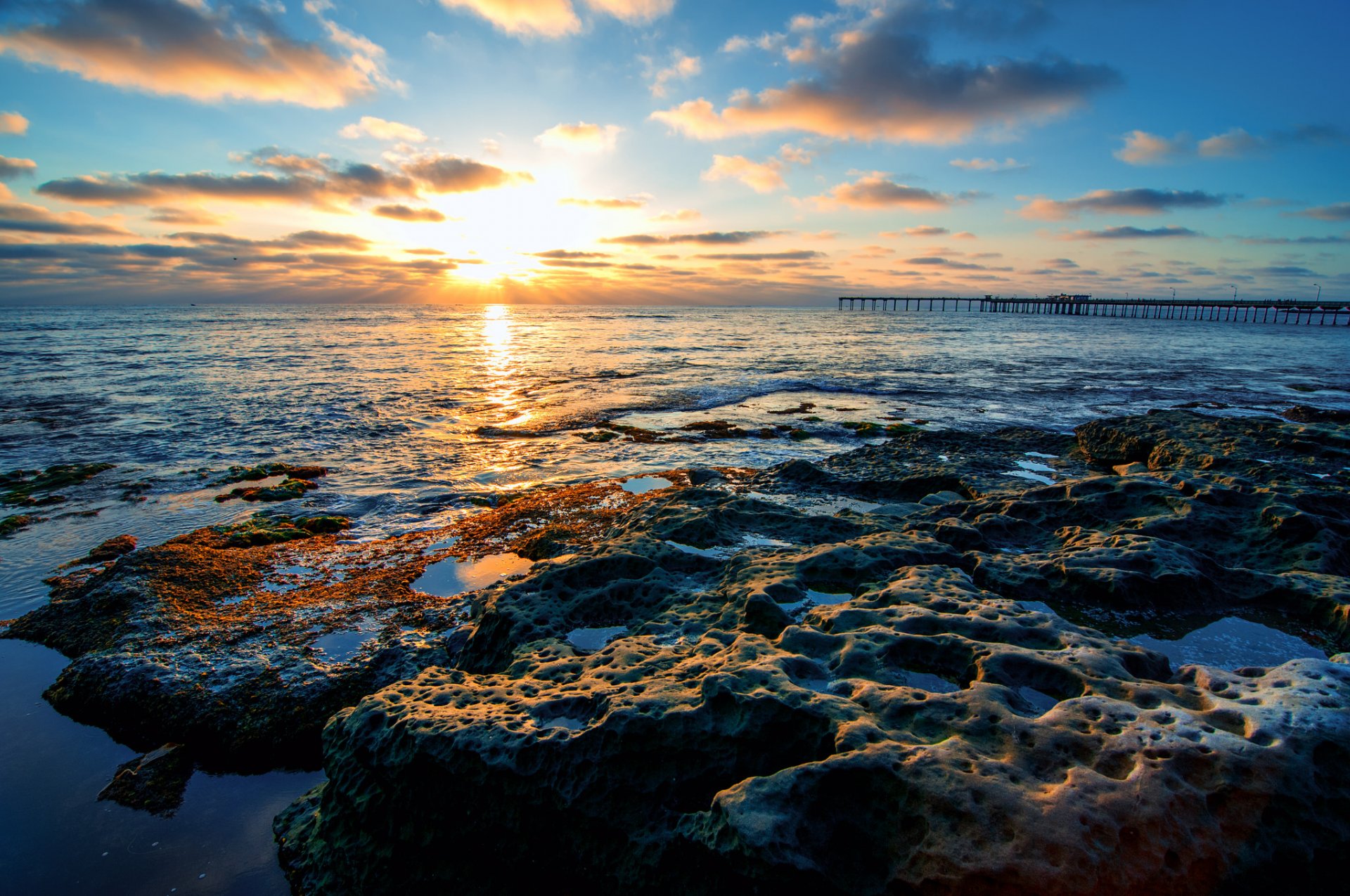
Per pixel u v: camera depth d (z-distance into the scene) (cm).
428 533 1109
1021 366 3684
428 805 429
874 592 643
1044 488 1002
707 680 439
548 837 402
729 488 1272
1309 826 324
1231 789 334
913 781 349
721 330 7669
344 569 958
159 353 4153
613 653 550
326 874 454
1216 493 893
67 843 502
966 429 1992
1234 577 710
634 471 1514
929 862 322
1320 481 1077
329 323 8812
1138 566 706
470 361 3844
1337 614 627
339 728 499
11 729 627
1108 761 357
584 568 739
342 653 714
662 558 785
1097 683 436
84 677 673
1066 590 696
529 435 1922
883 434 1892
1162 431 1452
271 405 2345
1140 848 314
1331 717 367
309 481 1466
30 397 2505
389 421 2109
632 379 3070
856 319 11731
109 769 583
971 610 564
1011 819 323
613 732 411
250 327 7350
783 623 595
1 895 458
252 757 586
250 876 473
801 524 916
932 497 1105
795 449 1730
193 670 677
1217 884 310
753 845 333
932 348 4928
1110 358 4181
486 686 519
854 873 339
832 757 370
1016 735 383
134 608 812
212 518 1238
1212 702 405
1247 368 3719
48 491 1399
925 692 438
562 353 4397
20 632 794
